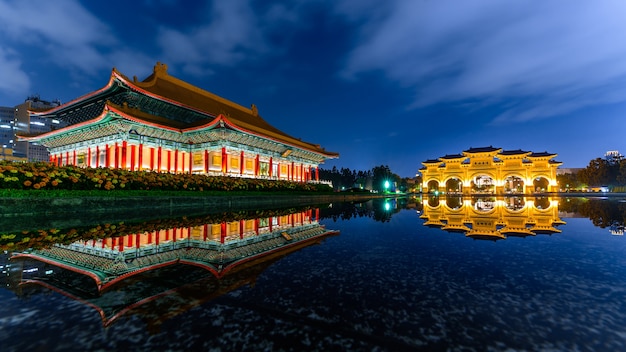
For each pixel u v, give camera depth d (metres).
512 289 3.43
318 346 2.23
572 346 2.20
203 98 47.09
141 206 15.64
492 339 2.31
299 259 5.04
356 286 3.57
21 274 4.18
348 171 125.06
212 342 2.29
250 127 38.44
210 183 24.02
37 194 12.56
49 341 2.29
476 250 5.75
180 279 3.92
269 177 41.59
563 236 7.50
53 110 38.44
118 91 31.92
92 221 11.66
